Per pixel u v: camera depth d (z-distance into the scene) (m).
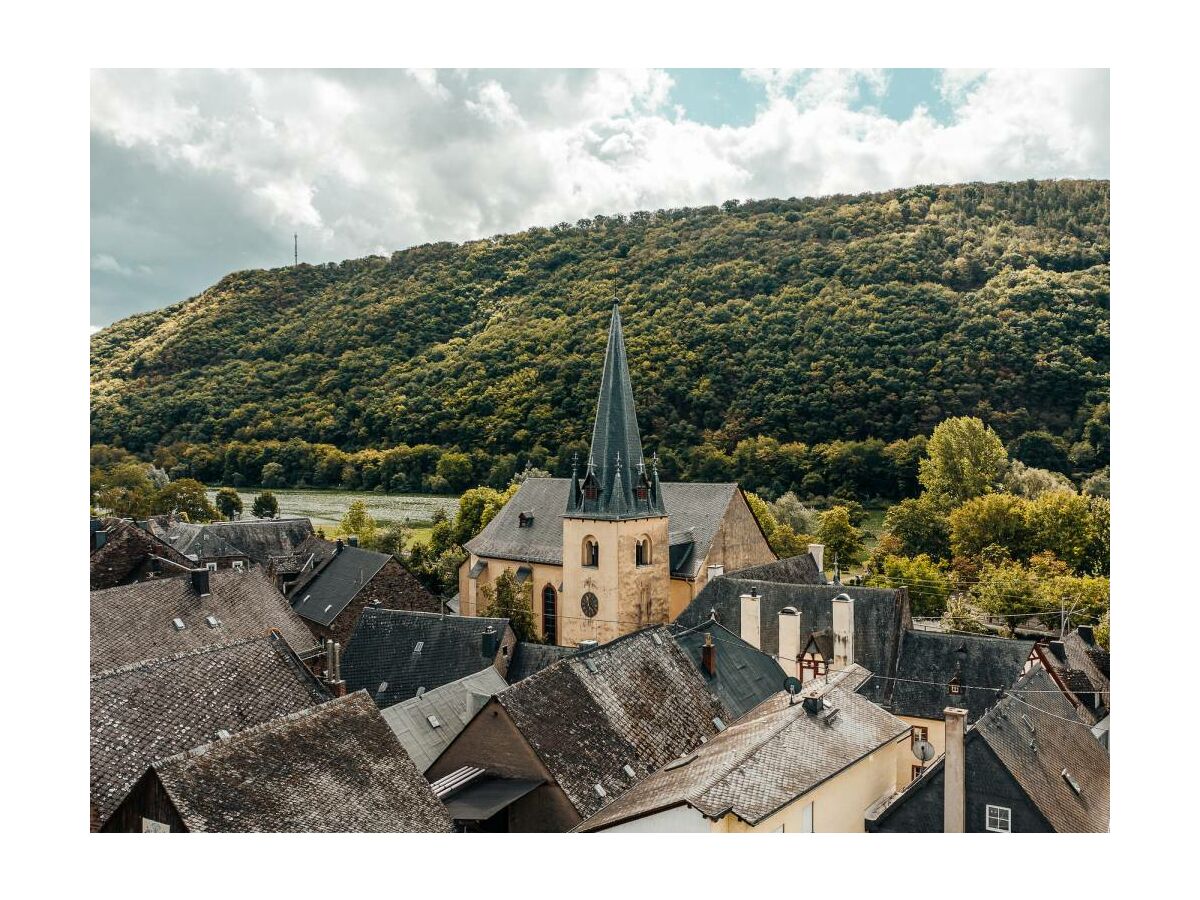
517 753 31.42
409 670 51.06
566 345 143.88
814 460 116.75
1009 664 46.94
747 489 116.69
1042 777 27.44
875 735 31.02
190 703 30.41
